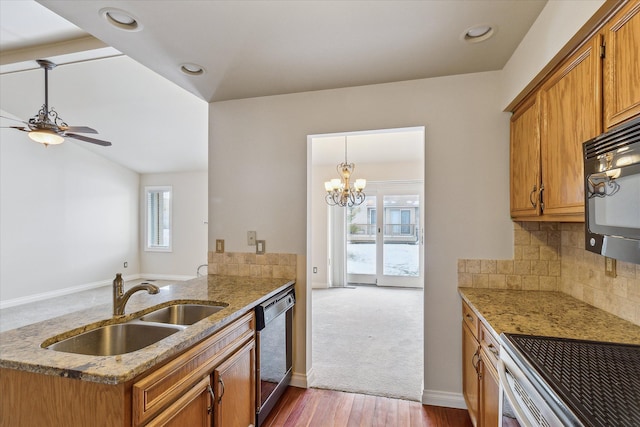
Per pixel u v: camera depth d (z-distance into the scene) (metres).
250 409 1.92
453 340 2.29
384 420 2.16
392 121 2.41
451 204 2.30
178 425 1.29
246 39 1.84
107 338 1.58
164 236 7.26
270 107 2.68
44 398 1.13
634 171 0.93
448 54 2.01
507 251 2.22
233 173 2.76
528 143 1.89
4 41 3.06
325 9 1.57
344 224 6.39
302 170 2.61
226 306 1.89
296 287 2.61
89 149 6.11
